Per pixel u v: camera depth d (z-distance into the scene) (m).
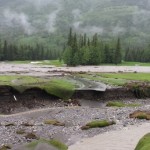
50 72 123.19
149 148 30.41
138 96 81.38
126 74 117.00
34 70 134.12
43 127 43.12
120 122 45.94
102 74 115.69
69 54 172.75
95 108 61.50
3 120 50.31
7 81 80.56
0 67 154.25
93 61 184.38
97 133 40.25
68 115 53.19
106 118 48.78
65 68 151.88
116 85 86.31
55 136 38.78
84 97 75.81
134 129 41.97
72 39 182.50
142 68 163.38
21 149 32.72
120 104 70.38
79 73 119.50
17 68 148.38
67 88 75.12
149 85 86.12
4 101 65.81
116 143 35.97
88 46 184.50
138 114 49.59
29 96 69.50
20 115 57.75
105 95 77.69
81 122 46.53
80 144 35.94
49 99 71.75
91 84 87.19
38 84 75.94
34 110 63.22
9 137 37.44
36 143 34.16
